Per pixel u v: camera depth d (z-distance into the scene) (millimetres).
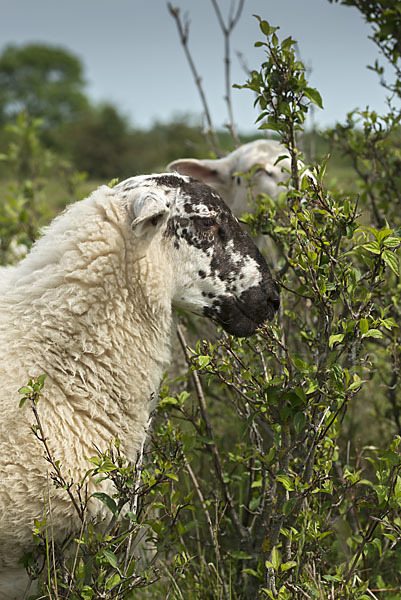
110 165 55906
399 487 4359
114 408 5020
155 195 4871
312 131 8156
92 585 4363
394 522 4473
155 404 5402
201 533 6293
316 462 4980
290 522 4809
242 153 7969
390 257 4281
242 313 5367
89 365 4918
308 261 4500
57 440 4707
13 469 4586
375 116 6707
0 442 4609
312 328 6281
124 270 5012
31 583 4961
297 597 4449
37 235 8219
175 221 5164
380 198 7715
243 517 5980
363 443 7184
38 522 4395
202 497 5707
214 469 6031
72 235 5047
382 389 7621
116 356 4988
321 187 4637
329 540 5637
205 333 7734
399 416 6910
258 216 5996
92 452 4848
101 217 5059
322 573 5250
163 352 5297
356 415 7941
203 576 5500
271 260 7312
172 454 4727
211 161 8164
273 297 5445
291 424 4879
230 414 7652
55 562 4727
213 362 4793
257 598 4922
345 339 4676
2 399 4676
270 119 5000
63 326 4906
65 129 64812
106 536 4359
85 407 4871
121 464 4430
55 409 4766
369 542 4676
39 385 4340
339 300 4656
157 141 57844
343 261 4738
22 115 10406
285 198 6223
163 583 5840
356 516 5430
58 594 4625
